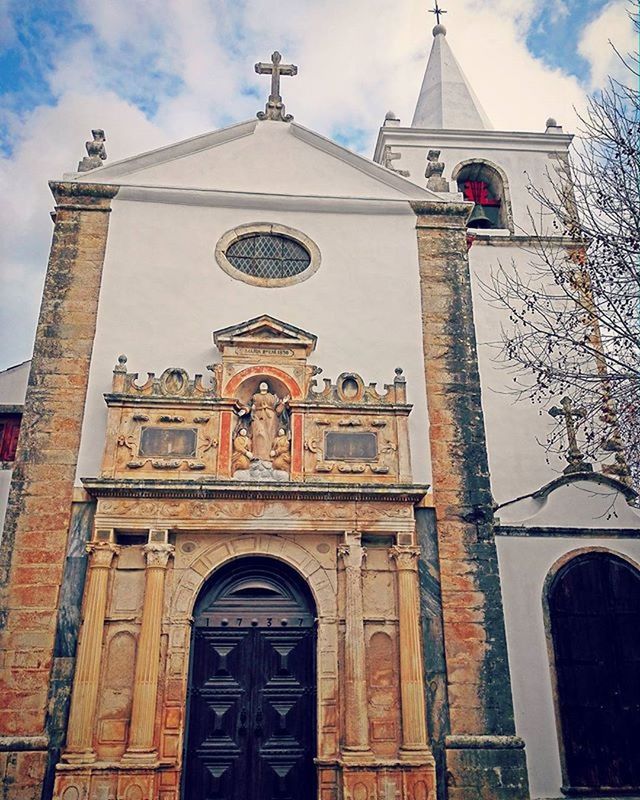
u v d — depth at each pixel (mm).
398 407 14141
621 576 14180
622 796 12711
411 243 16188
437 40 26219
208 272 15367
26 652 12086
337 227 16203
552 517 14461
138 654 12062
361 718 12070
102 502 12852
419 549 13344
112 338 14500
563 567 14125
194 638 12836
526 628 13602
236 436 13812
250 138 16938
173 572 12844
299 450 13688
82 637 12070
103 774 11359
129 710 11953
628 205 12516
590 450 16594
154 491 12875
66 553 12734
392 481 13680
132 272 15117
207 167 16469
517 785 12086
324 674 12500
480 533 13680
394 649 12766
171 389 13945
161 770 11656
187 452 13477
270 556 13164
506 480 17109
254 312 15180
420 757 11922
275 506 13133
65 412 13727
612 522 14516
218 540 13133
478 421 14570
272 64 18078
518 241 20031
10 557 12617
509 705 12641
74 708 11664
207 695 12547
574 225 14219
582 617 13828
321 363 14891
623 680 13453
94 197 15664
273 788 12172
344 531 13109
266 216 16141
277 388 14539
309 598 13188
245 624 13008
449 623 13039
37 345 14188
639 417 13188
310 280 15625
